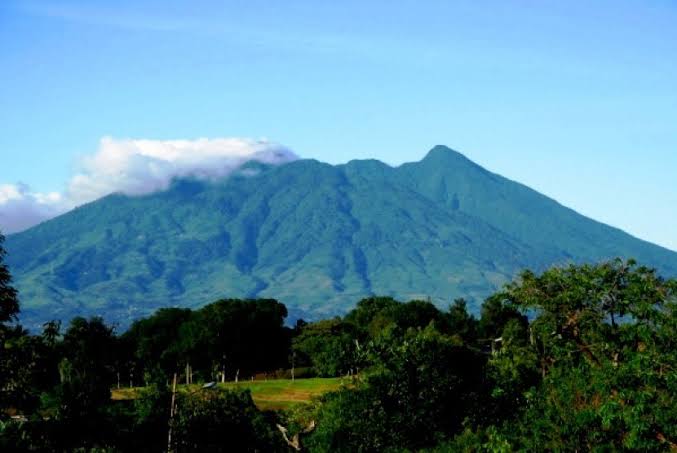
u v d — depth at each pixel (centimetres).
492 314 13525
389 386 4050
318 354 12925
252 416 5062
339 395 4212
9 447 3108
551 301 3966
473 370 4153
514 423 3253
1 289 3119
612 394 2598
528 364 4234
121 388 12825
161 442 4744
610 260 3959
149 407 4791
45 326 3275
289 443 4072
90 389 4572
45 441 3700
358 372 4409
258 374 15400
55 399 4197
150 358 14412
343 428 4031
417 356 4103
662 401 2431
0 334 3102
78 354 10500
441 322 14612
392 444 3978
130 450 4572
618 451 2548
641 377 2516
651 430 2394
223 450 4825
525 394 2983
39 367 3259
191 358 14225
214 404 4928
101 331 12575
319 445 4041
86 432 4234
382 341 4334
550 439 2730
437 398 4016
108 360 12425
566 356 3588
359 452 3984
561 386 2833
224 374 14412
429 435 3969
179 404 4878
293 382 11969
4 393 3120
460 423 4006
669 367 2538
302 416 4781
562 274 4081
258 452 4909
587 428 2634
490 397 4050
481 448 3117
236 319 14650
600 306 3866
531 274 4162
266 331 15075
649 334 2788
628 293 3709
